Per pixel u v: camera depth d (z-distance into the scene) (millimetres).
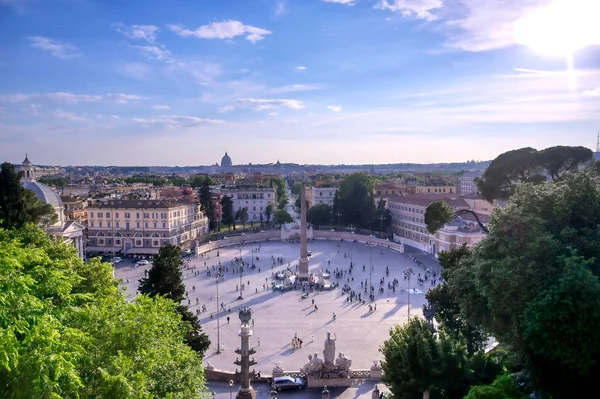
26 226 53500
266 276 112812
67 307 28469
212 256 139750
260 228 189875
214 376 53812
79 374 23219
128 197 178000
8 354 18734
